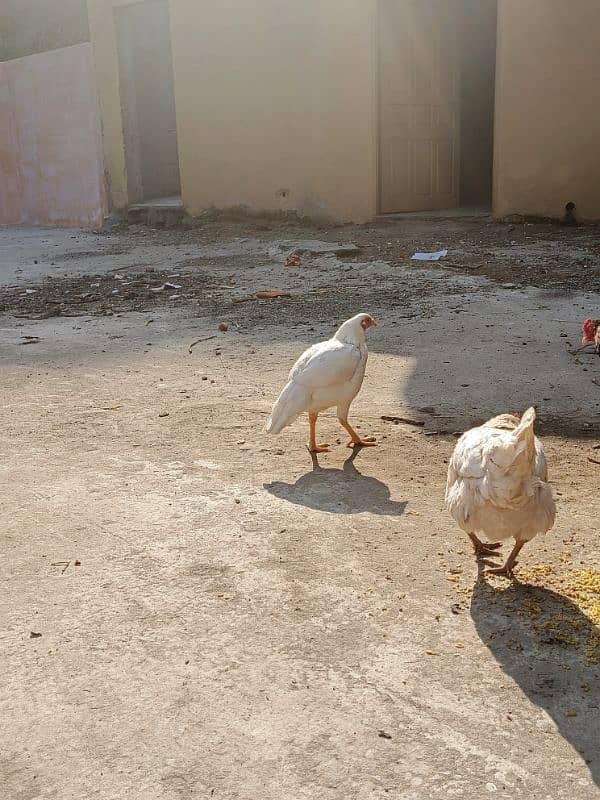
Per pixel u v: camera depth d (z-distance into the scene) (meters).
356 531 2.34
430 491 2.61
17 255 8.47
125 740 1.53
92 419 3.35
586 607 1.95
